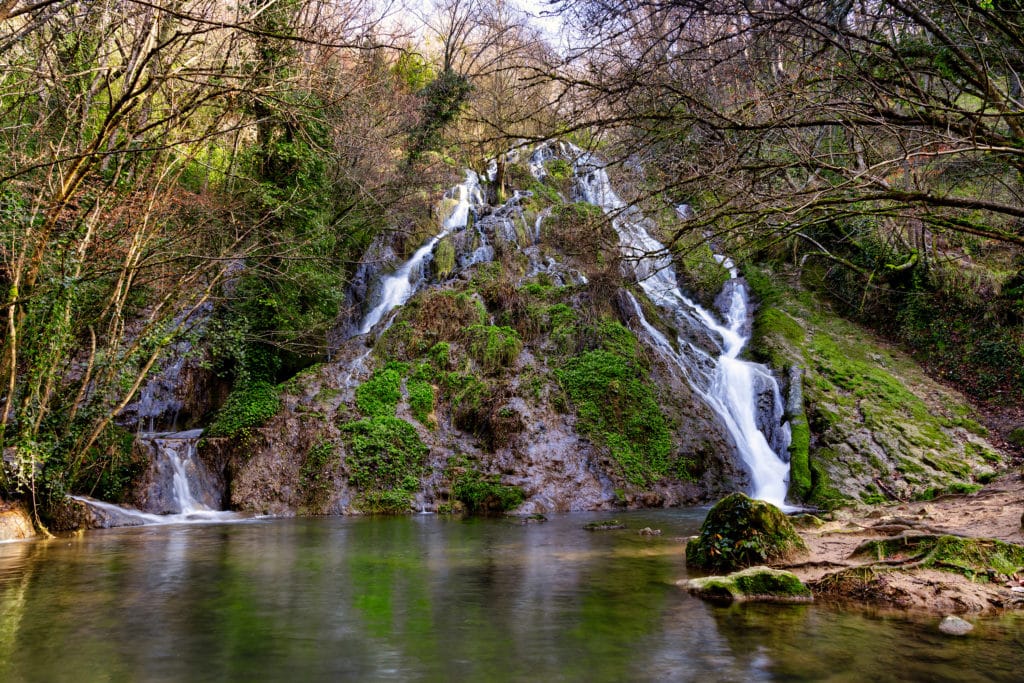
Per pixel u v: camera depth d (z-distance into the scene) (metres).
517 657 4.34
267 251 15.73
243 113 13.66
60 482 10.68
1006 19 6.72
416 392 15.30
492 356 15.98
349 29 12.39
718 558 7.00
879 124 6.07
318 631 4.97
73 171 9.20
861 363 18.75
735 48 6.76
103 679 3.97
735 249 7.51
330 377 15.76
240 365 15.95
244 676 4.02
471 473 13.88
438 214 23.66
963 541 6.18
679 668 4.09
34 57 9.98
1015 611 5.27
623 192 9.58
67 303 10.07
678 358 18.23
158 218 11.29
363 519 12.24
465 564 7.68
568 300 17.80
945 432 16.05
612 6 6.45
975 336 18.14
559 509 13.40
